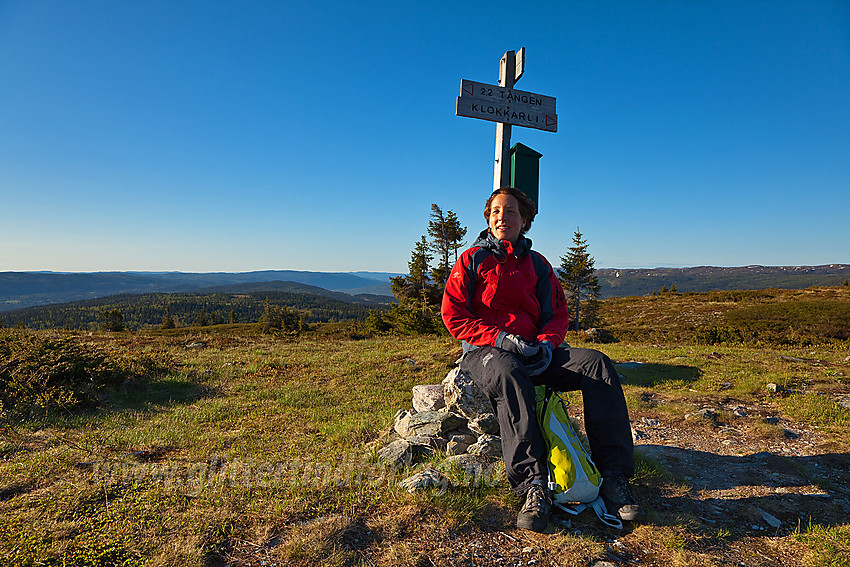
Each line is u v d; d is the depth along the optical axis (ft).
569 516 8.11
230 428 16.38
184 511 8.46
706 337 53.83
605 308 207.92
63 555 6.96
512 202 9.05
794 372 25.73
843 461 11.85
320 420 17.56
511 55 16.76
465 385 11.69
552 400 8.59
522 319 8.98
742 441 13.87
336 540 7.24
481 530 7.67
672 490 9.70
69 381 21.71
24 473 10.82
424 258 111.55
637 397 20.02
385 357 36.24
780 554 7.22
